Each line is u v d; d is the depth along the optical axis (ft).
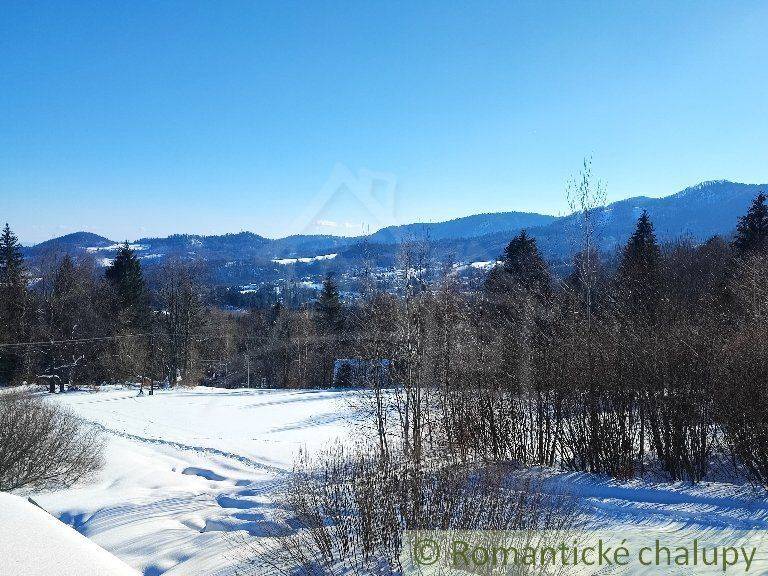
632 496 21.62
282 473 39.83
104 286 150.92
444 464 20.34
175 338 143.54
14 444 41.29
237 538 22.57
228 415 86.53
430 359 27.43
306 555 18.43
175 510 29.04
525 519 17.51
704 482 23.31
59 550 13.60
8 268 138.31
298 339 145.89
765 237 83.46
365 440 30.27
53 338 131.85
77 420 65.72
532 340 31.24
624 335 28.84
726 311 30.81
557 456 28.81
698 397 24.64
